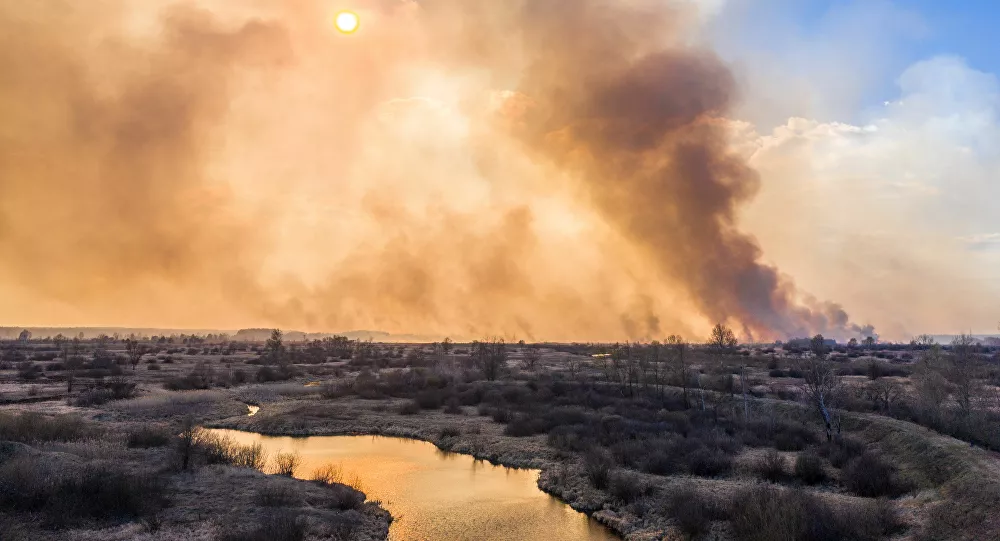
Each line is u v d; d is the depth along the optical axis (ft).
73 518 76.23
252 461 120.47
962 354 178.70
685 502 91.97
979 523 70.49
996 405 152.46
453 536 91.40
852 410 160.45
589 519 99.50
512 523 97.45
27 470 84.48
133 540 72.79
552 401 214.48
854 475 102.83
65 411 181.06
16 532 71.00
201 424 186.39
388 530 92.94
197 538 74.95
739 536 81.10
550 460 137.18
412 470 134.00
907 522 78.59
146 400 204.13
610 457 128.16
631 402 203.72
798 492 85.87
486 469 135.23
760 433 149.38
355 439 172.14
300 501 94.53
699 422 163.84
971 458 94.17
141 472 101.45
